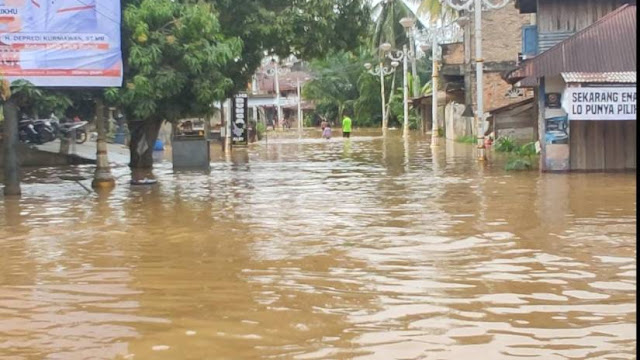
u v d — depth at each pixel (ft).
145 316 18.28
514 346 15.40
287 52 73.87
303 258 25.07
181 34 51.72
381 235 29.22
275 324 17.40
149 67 49.75
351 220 33.50
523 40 75.25
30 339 16.53
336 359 14.85
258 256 25.57
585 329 16.49
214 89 53.31
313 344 15.84
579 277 21.44
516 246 26.30
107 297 20.25
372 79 213.66
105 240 29.50
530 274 21.97
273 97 208.85
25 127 79.92
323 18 69.46
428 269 22.93
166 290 20.94
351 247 26.81
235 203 40.96
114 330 17.13
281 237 29.32
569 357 14.65
